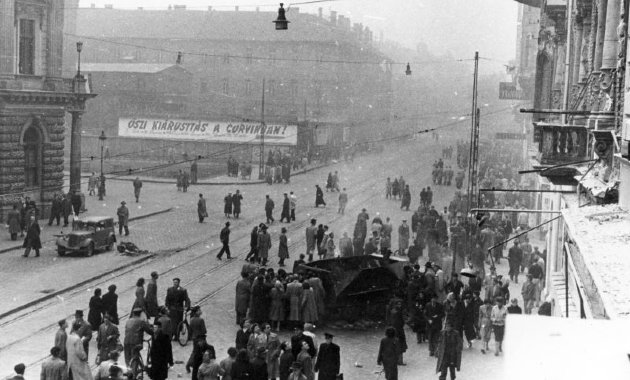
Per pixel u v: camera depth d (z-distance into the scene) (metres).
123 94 100.25
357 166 82.25
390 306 21.06
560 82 34.19
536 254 28.34
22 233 39.00
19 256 34.00
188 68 115.81
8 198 42.03
